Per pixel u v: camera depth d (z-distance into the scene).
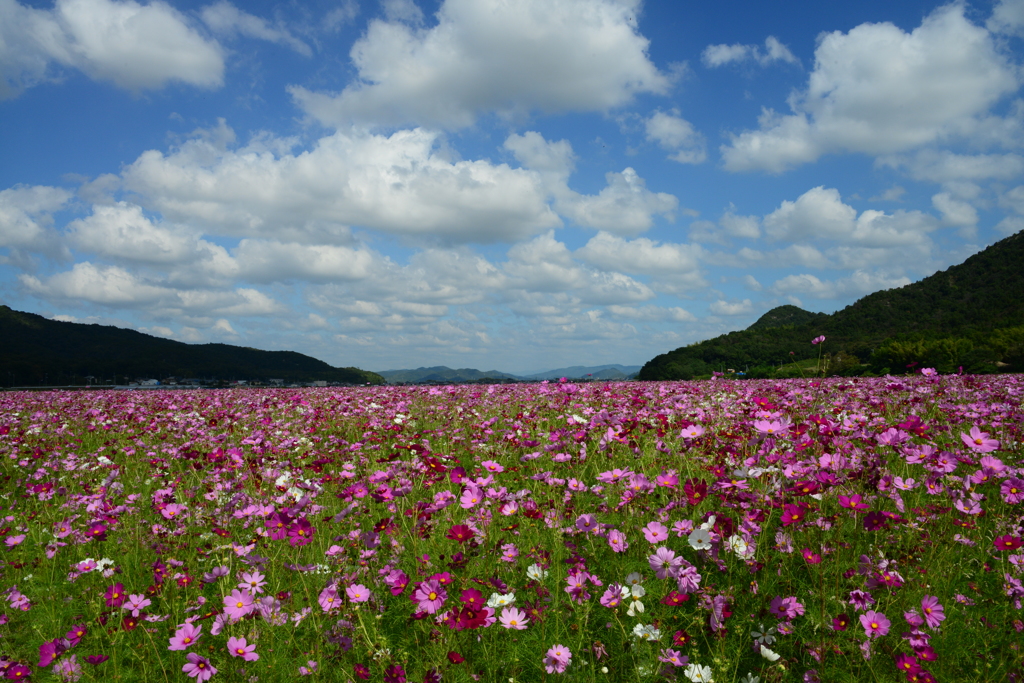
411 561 3.24
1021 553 3.09
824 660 2.38
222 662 2.55
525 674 2.51
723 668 2.21
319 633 2.70
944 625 2.61
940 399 6.81
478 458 5.85
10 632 3.05
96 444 8.16
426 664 2.48
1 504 5.47
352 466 5.12
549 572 3.08
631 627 2.66
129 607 2.88
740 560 3.00
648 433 5.32
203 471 5.48
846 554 2.96
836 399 7.65
